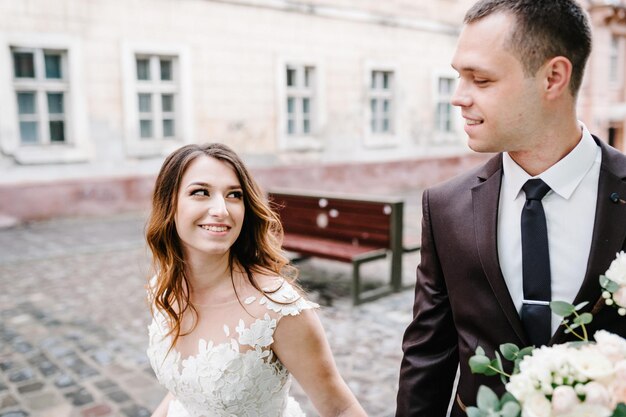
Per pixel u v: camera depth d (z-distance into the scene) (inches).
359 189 585.9
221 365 57.9
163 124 465.1
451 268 55.5
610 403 34.0
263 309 58.6
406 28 618.2
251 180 61.9
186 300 61.2
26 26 382.9
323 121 559.8
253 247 63.2
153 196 61.7
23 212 388.5
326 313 201.9
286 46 518.9
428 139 661.3
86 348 170.7
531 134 46.9
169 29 445.4
